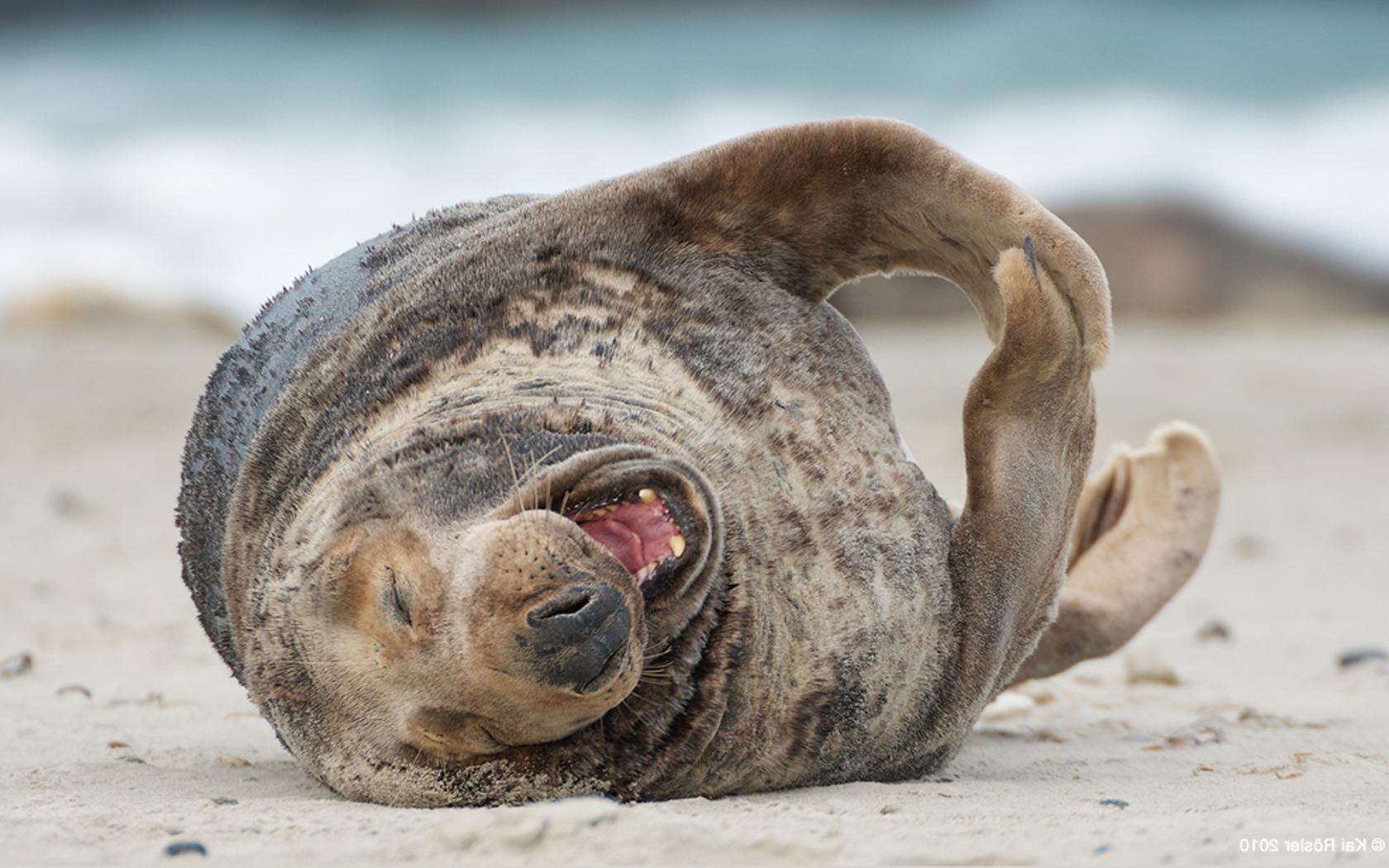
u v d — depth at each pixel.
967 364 76.38
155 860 13.58
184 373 72.50
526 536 14.34
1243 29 148.75
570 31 169.88
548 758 15.88
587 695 14.49
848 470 18.58
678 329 18.84
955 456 56.16
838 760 17.78
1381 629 32.91
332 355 18.73
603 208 19.50
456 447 16.20
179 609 33.41
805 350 19.66
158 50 166.38
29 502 49.00
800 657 17.09
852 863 12.97
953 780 18.95
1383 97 128.12
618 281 19.06
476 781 16.03
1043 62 146.75
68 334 86.19
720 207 19.89
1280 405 67.25
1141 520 24.53
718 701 16.22
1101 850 13.36
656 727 15.97
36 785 17.92
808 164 19.77
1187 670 28.89
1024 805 16.25
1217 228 106.12
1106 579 24.09
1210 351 82.06
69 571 37.78
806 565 17.47
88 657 28.30
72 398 67.00
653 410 17.39
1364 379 72.19
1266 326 99.06
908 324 100.88
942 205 19.78
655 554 15.25
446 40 168.75
